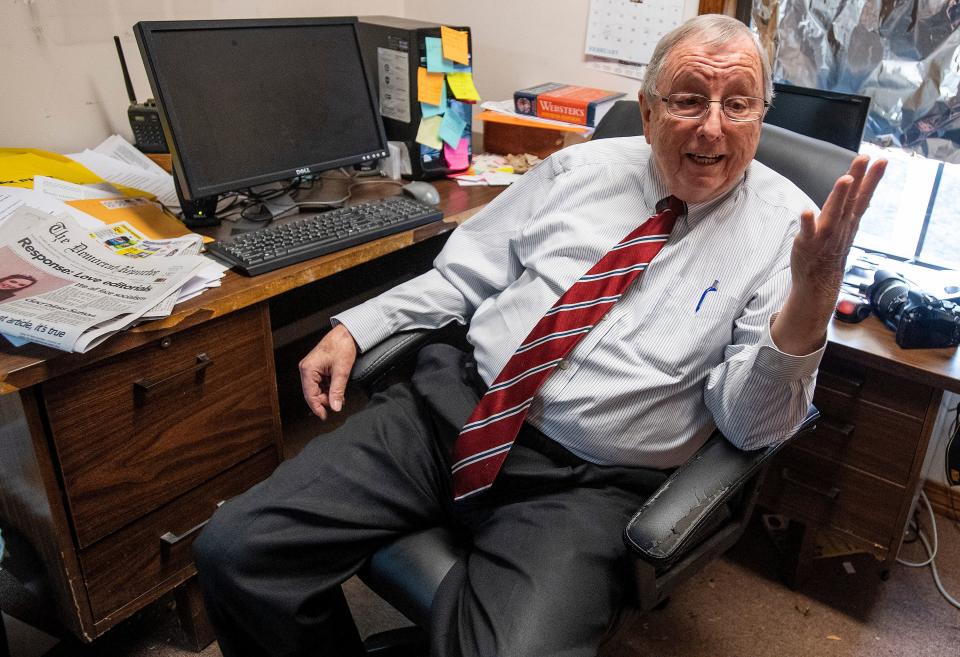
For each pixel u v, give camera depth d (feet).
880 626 5.16
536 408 3.87
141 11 5.61
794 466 5.05
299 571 3.65
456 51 5.91
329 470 3.82
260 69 4.91
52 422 3.57
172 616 5.08
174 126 4.49
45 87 5.27
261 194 5.32
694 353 3.75
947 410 5.77
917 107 5.29
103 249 4.21
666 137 3.72
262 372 4.53
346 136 5.45
